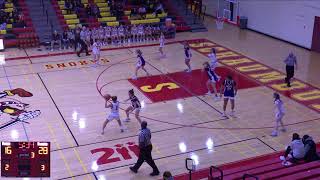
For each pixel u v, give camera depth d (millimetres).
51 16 27422
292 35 25953
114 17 28578
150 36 27094
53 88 18406
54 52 24203
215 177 10586
